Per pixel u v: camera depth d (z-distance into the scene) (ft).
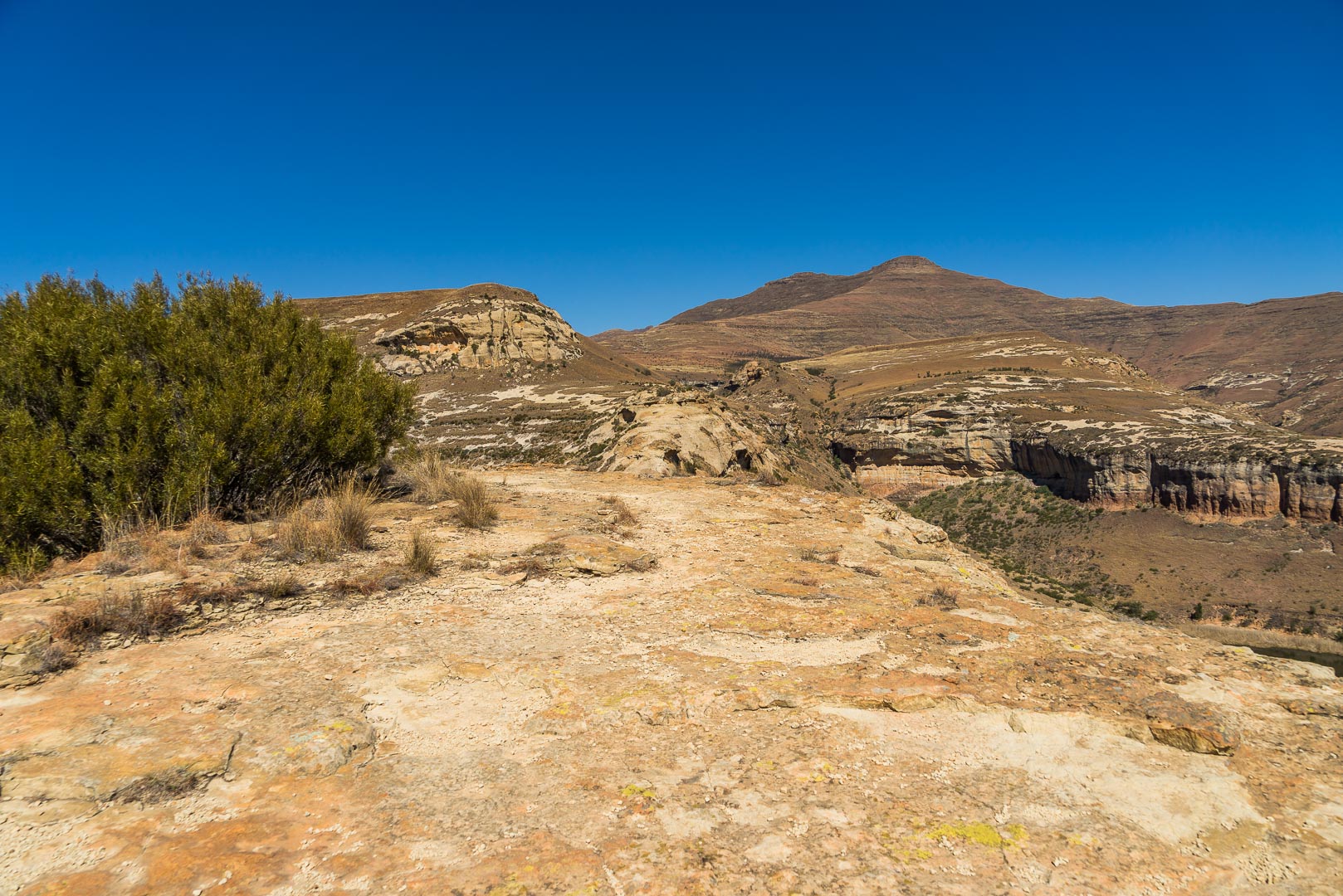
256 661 17.24
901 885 10.56
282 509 31.81
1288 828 11.80
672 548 31.22
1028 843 11.53
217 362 31.81
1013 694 16.35
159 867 10.25
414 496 38.47
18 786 11.57
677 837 11.57
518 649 18.99
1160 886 10.59
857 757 14.06
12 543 24.73
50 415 27.84
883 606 22.93
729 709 15.84
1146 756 13.98
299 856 10.73
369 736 14.30
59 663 16.05
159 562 22.43
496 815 12.03
